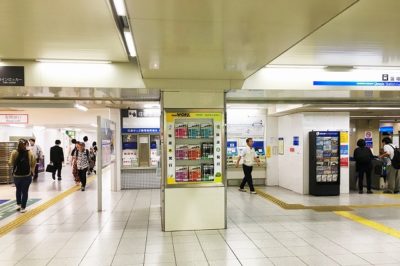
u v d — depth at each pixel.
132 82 5.78
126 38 4.38
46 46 4.76
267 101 7.84
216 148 5.92
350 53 5.25
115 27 3.96
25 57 5.38
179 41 3.78
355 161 10.03
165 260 4.34
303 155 9.61
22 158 7.38
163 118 5.83
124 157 11.16
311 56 5.41
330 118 9.75
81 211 7.43
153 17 3.07
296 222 6.28
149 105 10.06
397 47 4.93
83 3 3.29
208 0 2.69
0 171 12.46
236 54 4.33
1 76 5.53
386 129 16.30
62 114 13.68
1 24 3.85
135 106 10.41
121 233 5.61
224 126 5.95
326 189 9.30
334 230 5.71
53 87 5.65
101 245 4.98
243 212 7.15
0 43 4.60
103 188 11.27
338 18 3.75
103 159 7.62
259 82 6.09
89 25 3.90
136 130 11.11
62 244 5.04
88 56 5.33
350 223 6.20
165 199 5.75
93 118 13.90
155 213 7.20
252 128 11.33
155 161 11.24
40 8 3.38
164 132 5.82
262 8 2.86
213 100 5.95
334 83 6.27
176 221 5.75
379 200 8.62
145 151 11.24
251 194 9.54
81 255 4.55
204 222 5.81
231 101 7.81
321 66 6.13
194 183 5.82
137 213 7.21
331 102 8.02
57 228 5.96
